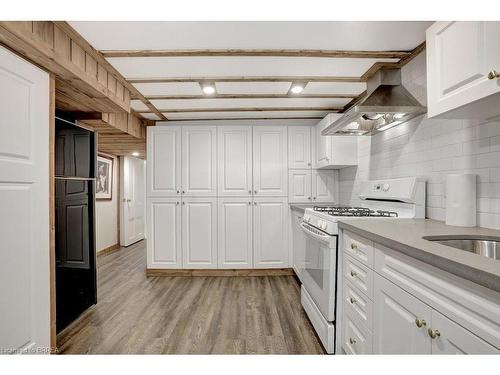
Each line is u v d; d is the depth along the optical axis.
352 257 1.50
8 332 1.25
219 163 3.31
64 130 1.95
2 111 1.23
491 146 1.33
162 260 3.32
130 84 2.29
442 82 1.19
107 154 4.81
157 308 2.39
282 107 3.06
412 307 0.96
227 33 1.58
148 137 3.31
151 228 3.32
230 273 3.31
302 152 3.35
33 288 1.40
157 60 1.88
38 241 1.44
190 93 2.57
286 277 3.24
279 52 1.79
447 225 1.46
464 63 1.06
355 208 2.54
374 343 1.24
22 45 1.26
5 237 1.24
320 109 3.12
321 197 3.37
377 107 1.75
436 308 0.83
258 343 1.84
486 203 1.36
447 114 1.23
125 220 5.23
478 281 0.66
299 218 2.91
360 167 2.82
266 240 3.32
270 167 3.33
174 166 3.32
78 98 2.05
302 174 3.35
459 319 0.74
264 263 3.32
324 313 1.77
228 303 2.49
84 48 1.68
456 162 1.55
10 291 1.26
